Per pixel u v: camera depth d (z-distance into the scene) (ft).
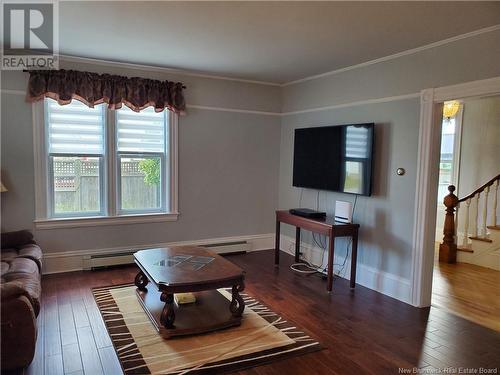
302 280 14.57
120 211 15.66
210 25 10.32
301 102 17.29
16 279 9.36
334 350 9.32
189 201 16.89
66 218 14.58
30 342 8.05
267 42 11.74
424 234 11.96
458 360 8.99
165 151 16.38
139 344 9.30
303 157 16.38
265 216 18.90
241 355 8.94
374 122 13.55
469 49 10.52
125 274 14.55
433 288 14.10
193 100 16.56
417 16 9.32
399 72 12.59
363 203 14.11
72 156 14.65
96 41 11.98
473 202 19.93
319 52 12.71
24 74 13.50
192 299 11.20
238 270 10.44
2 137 13.35
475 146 20.31
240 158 17.93
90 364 8.45
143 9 9.25
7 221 13.67
